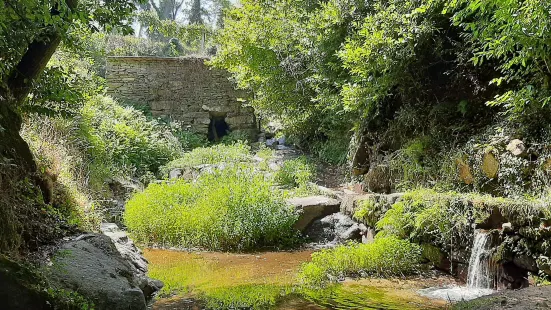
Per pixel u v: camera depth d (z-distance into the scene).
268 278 4.77
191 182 8.16
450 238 4.64
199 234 6.47
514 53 4.52
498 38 4.57
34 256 3.32
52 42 4.20
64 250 3.59
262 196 6.86
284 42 8.91
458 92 6.07
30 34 3.61
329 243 6.73
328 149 10.35
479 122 5.59
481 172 4.89
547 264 3.52
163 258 5.84
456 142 5.61
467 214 4.48
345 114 8.06
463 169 5.13
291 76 9.39
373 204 5.95
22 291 2.64
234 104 14.51
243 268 5.27
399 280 4.59
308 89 9.36
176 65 14.21
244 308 3.72
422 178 5.73
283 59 9.15
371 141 7.21
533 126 4.61
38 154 5.20
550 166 4.20
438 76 6.39
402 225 5.19
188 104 14.26
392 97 6.88
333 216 7.04
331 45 7.64
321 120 10.16
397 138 6.62
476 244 4.27
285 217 6.68
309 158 10.71
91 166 7.79
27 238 3.50
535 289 3.06
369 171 6.88
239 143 12.41
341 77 7.64
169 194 7.21
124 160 9.89
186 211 6.77
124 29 4.13
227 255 6.07
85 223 5.14
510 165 4.54
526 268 3.77
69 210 5.09
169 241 6.65
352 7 7.09
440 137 5.87
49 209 4.25
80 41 5.11
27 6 3.05
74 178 6.38
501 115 5.23
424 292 4.12
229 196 6.77
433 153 5.82
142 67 14.01
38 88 4.26
